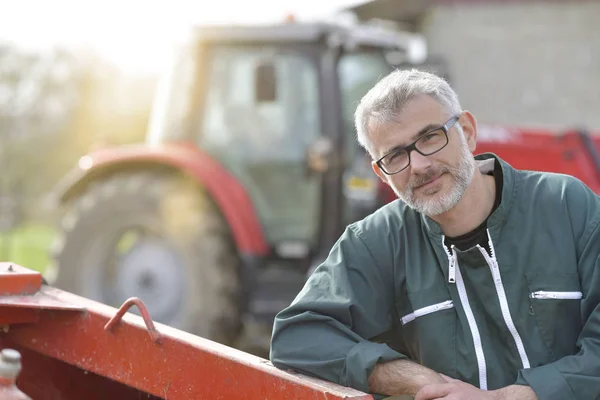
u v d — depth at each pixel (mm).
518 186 2213
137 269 5484
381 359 2143
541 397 2031
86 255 5539
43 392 2572
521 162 5172
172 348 2238
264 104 5359
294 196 5488
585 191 2213
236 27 5504
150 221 5359
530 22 11492
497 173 2238
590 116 11438
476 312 2209
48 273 5734
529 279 2154
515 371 2180
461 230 2207
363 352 2141
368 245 2314
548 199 2193
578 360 2059
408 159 2152
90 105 14344
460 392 2061
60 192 5734
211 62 5590
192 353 2205
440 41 11586
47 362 2574
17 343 2578
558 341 2156
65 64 14438
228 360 2143
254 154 5516
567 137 5156
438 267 2248
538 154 5156
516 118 11570
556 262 2143
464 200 2180
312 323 2229
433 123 2137
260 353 5320
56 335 2492
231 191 5340
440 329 2227
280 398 2086
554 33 11469
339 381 2150
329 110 5422
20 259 10188
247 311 5305
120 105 13867
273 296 5297
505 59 11531
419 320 2252
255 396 2119
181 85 5645
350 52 5551
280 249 5457
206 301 5172
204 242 5219
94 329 2404
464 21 11508
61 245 5605
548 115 11516
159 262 5434
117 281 5535
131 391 2645
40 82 14609
